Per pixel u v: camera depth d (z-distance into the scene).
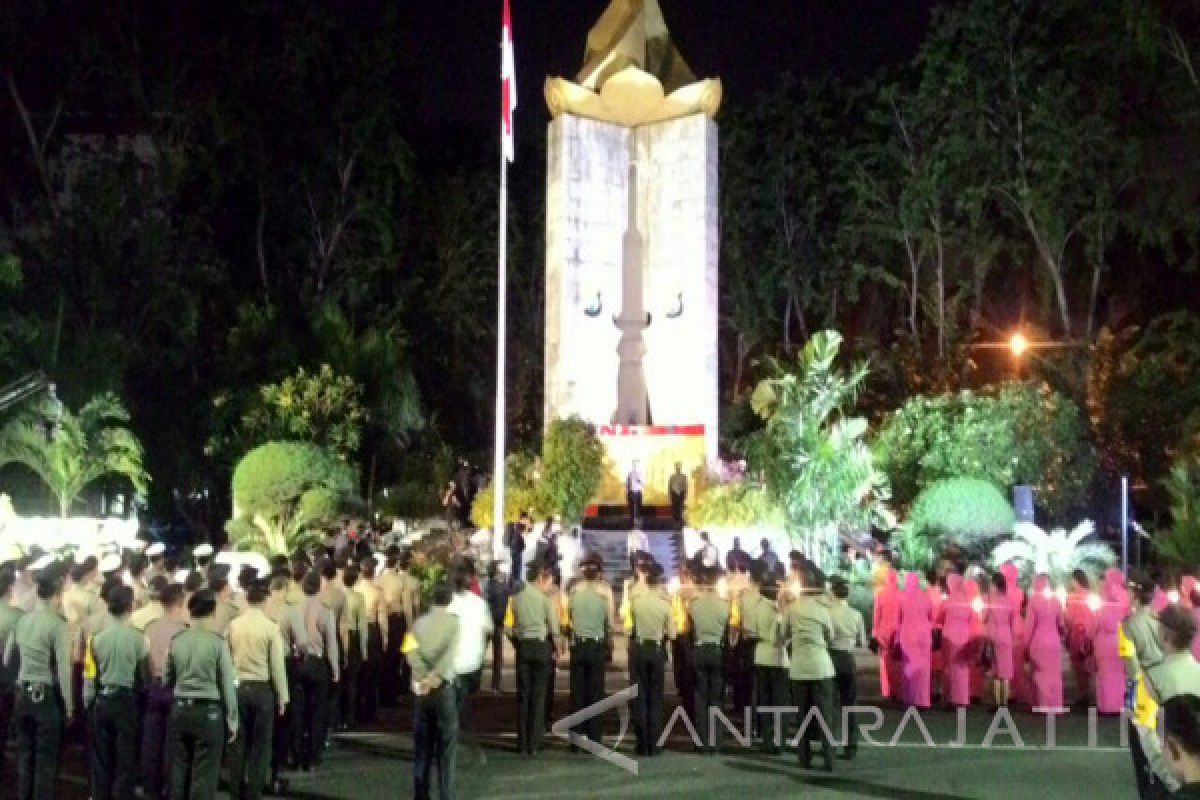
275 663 11.84
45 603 11.20
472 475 46.75
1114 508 39.19
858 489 29.52
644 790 12.88
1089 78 43.72
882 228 49.00
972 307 49.22
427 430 44.53
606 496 39.09
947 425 35.19
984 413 34.81
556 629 15.18
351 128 48.19
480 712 18.47
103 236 40.28
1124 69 41.28
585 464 35.41
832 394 30.47
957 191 47.25
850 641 14.80
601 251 40.97
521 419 55.12
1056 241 44.94
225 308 45.09
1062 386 42.94
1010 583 18.61
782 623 14.88
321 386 35.91
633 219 41.47
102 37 44.12
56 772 11.14
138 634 11.20
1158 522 38.44
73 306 39.53
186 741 10.44
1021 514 31.19
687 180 40.59
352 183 49.53
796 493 29.53
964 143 45.66
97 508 36.59
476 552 28.73
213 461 39.06
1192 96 38.62
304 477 28.72
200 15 45.59
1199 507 27.42
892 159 50.16
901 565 29.64
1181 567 22.91
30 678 10.98
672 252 40.75
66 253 40.03
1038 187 44.12
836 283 52.88
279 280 49.56
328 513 28.53
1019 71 45.03
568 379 39.97
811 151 53.78
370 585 17.28
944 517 29.86
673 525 36.53
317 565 15.57
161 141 44.41
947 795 12.70
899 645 18.98
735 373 55.97
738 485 33.75
